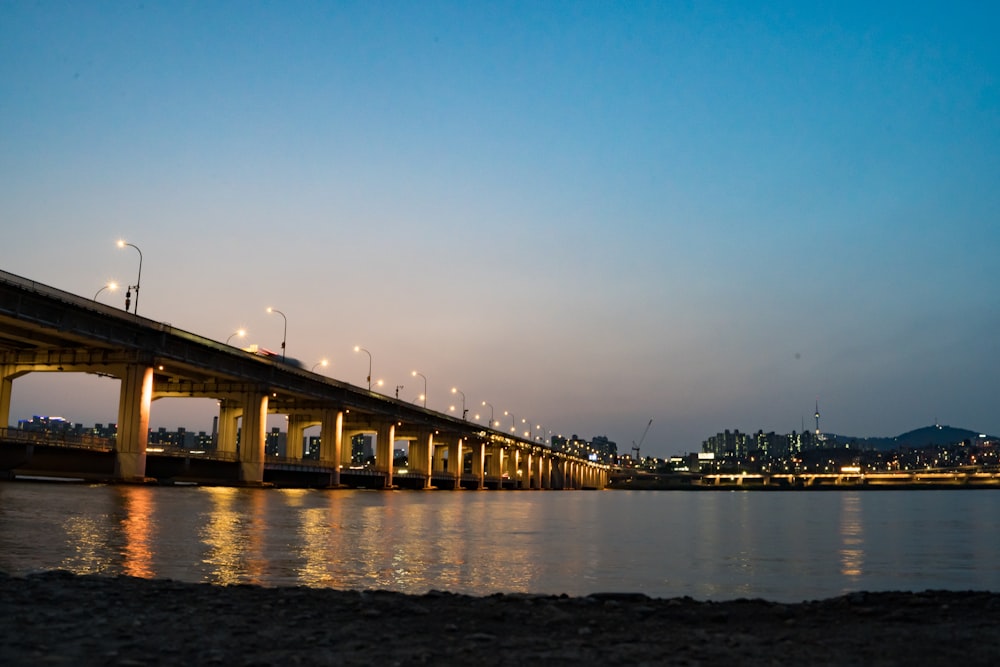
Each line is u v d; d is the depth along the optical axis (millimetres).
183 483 106250
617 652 10938
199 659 10078
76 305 77875
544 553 31422
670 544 38188
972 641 11719
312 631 12047
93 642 10781
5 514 37750
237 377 107812
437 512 65688
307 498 84188
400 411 167000
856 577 25891
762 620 13883
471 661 10344
